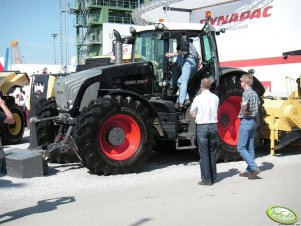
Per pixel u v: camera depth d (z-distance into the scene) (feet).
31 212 17.97
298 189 21.12
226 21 49.57
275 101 30.96
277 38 44.27
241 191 20.94
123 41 30.35
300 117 29.84
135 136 25.44
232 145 28.81
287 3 43.24
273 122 30.14
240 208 18.15
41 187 22.12
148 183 22.88
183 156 31.35
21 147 38.75
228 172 25.50
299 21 42.55
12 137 40.45
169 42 28.12
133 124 25.30
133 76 27.43
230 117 29.50
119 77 26.91
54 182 23.21
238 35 48.26
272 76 44.68
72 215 17.48
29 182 23.26
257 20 46.16
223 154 28.48
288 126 30.07
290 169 25.91
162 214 17.48
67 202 19.39
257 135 29.71
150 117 26.50
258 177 23.86
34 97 46.06
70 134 25.57
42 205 18.97
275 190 21.01
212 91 28.43
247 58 47.29
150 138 25.66
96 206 18.70
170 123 26.58
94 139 23.86
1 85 40.75
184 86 27.43
